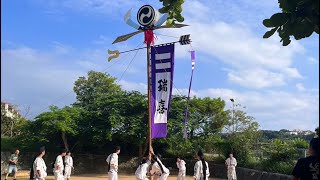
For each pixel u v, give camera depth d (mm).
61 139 30141
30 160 29625
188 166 30422
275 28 3467
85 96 39500
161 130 13609
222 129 31797
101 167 30547
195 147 30531
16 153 20594
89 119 29734
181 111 29672
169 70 13844
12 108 34188
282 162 20500
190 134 30859
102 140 29359
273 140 22781
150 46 14180
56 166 16719
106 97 31812
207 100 35312
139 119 28828
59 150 30266
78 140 29906
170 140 28891
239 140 26500
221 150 28375
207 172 14016
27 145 28953
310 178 4391
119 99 30406
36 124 28844
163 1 4492
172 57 13859
